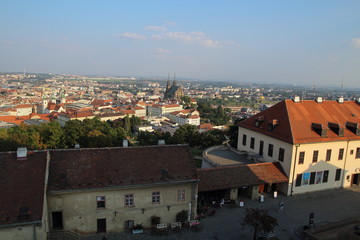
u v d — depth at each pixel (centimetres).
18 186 3231
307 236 3841
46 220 3359
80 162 3788
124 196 3716
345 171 5647
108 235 3684
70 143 10725
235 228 3988
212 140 10038
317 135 5253
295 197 5128
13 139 9000
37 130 11581
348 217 4462
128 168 3869
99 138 9669
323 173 5419
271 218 3369
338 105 6281
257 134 5950
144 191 3788
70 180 3553
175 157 4162
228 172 4853
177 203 3969
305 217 4409
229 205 4644
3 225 2895
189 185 3988
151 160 4044
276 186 5359
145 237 3678
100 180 3641
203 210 4356
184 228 3938
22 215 2991
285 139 5081
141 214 3828
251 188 4922
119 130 13500
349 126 5691
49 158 3709
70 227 3578
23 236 3009
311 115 5675
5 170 3347
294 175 5106
